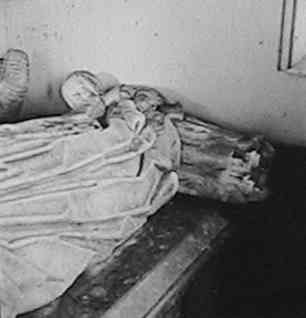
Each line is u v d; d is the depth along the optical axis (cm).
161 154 223
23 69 227
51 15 270
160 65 257
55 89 279
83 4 263
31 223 181
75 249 187
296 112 242
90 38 266
